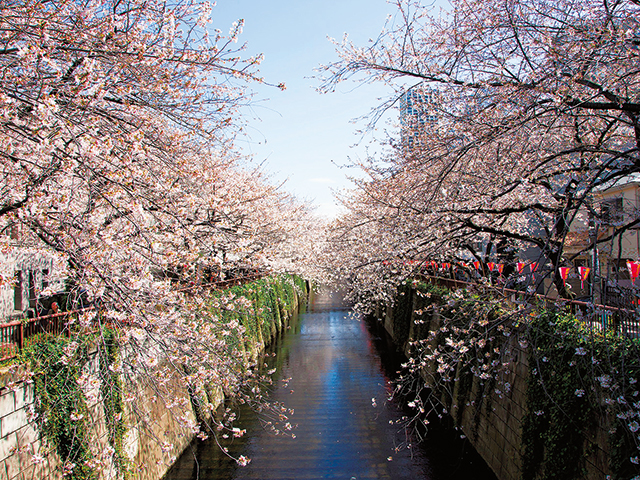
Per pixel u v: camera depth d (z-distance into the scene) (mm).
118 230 5230
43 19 4789
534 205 7555
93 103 4695
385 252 11266
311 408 15297
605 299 5141
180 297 6383
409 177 9180
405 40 7590
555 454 7430
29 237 5648
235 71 5855
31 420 6387
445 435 13062
